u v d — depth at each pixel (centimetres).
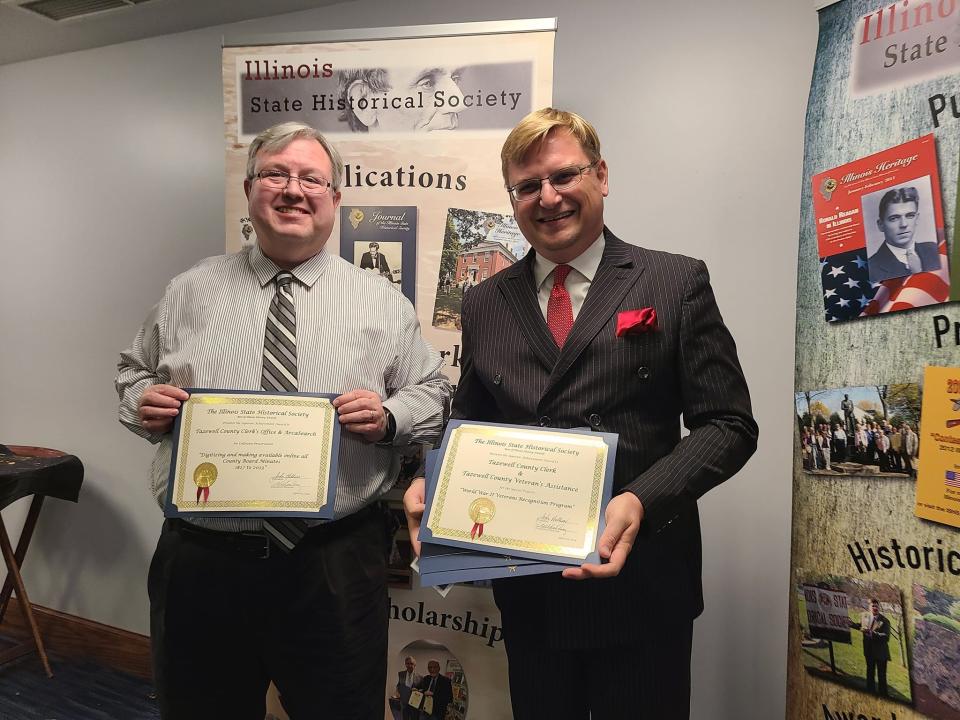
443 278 179
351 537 142
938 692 112
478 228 176
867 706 124
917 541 116
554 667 125
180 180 256
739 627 191
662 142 194
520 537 106
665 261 121
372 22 223
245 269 149
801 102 179
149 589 143
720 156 188
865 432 126
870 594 124
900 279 120
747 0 183
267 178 141
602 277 121
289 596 136
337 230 184
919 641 115
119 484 273
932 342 114
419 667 187
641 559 116
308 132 146
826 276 135
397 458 157
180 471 129
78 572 281
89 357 278
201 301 144
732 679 192
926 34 117
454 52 175
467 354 138
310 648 137
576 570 99
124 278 269
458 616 183
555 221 120
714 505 193
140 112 261
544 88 171
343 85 181
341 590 137
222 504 128
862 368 127
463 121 176
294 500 129
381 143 180
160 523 264
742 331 188
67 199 278
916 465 116
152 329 151
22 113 285
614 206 200
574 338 117
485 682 182
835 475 133
